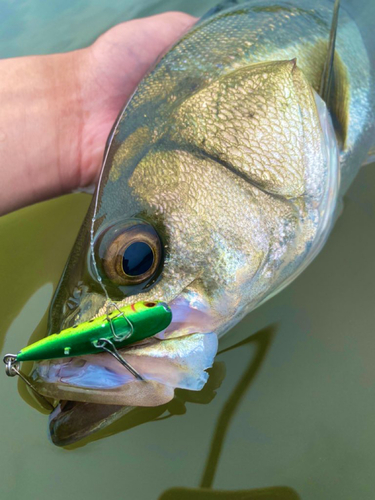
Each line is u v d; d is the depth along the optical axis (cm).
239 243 22
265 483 22
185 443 23
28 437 23
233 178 23
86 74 39
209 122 23
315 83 27
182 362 21
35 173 38
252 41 26
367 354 24
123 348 20
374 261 27
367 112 30
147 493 22
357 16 31
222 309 22
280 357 25
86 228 23
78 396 20
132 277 21
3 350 27
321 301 26
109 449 23
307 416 23
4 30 56
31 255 34
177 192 22
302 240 25
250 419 23
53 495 22
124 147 23
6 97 38
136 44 39
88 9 57
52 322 22
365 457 22
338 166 27
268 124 23
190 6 55
